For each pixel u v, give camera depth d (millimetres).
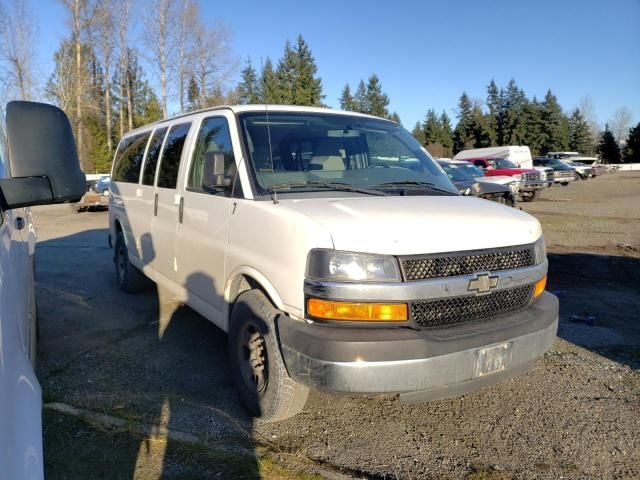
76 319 5746
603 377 4320
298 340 2922
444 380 2885
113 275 8039
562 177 32312
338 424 3547
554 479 2977
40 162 1836
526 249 3377
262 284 3301
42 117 1865
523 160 28781
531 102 80812
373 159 4242
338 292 2809
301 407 3355
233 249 3641
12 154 1819
